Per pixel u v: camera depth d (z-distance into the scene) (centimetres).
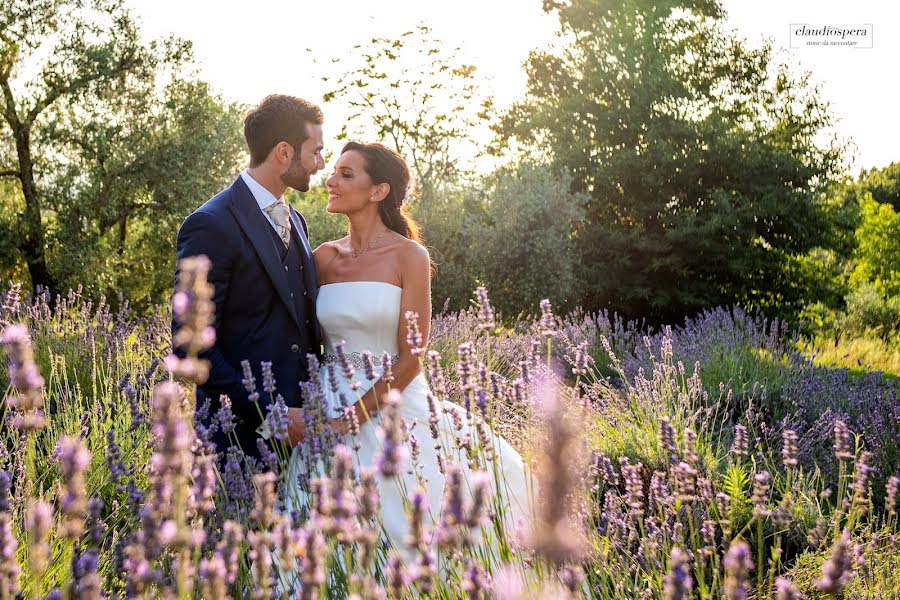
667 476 392
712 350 886
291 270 354
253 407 315
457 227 1903
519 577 194
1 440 289
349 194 372
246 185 343
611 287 2094
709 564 300
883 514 379
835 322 2217
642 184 2158
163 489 130
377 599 134
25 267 1991
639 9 2341
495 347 808
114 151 1997
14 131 1988
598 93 2284
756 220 2100
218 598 132
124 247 2144
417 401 354
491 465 324
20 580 204
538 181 1986
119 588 208
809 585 277
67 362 604
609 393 570
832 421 520
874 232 3884
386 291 364
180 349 295
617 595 244
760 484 228
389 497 318
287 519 153
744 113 2383
